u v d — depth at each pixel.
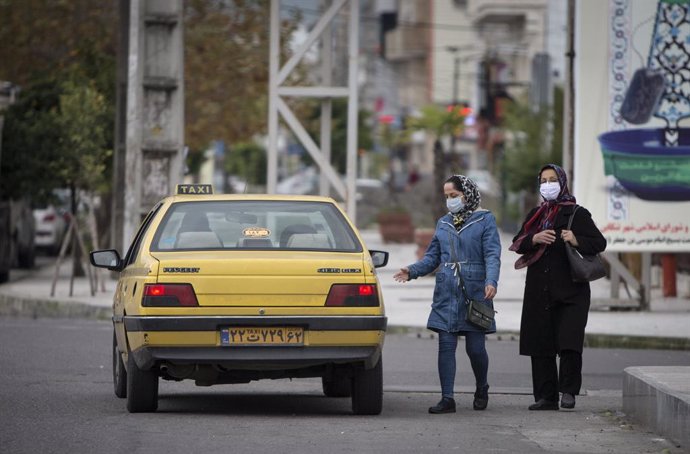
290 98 90.25
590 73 48.25
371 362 24.84
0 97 68.44
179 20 54.19
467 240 26.69
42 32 84.00
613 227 48.50
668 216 48.47
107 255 28.00
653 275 63.28
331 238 25.78
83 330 43.81
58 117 62.66
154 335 24.11
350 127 53.94
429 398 29.33
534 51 160.75
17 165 62.75
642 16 48.19
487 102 143.62
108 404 27.06
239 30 87.00
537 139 99.44
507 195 115.25
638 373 25.92
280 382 32.28
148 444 21.70
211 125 90.38
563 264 27.06
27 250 72.81
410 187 166.38
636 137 48.34
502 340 43.75
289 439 22.38
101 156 63.28
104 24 84.12
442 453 21.14
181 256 24.83
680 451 21.67
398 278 26.92
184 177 55.44
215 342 24.20
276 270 24.38
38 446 21.48
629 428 24.48
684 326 45.28
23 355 36.19
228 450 21.12
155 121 54.59
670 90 48.28
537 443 22.42
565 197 27.22
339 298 24.48
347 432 23.31
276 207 26.36
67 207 73.56
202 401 28.30
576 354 27.12
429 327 26.86
